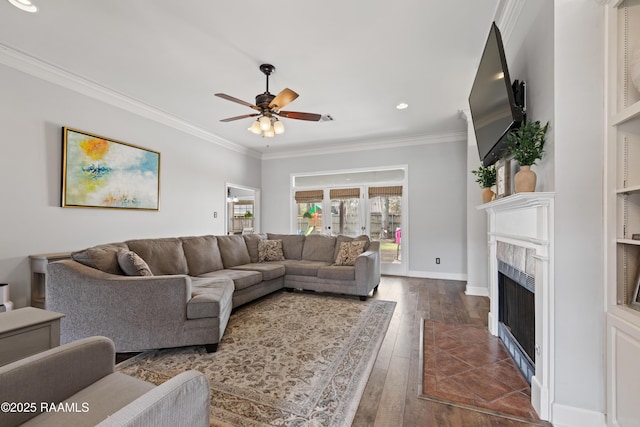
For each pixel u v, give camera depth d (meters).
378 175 5.93
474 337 2.64
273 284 4.03
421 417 1.57
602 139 1.45
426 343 2.51
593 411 1.45
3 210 2.70
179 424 0.78
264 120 2.94
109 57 2.81
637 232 1.37
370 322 3.00
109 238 3.58
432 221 5.41
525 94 1.99
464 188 5.21
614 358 1.36
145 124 4.07
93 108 3.42
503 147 2.06
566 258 1.50
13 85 2.76
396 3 2.11
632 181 1.37
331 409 1.62
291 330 2.78
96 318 2.22
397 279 5.27
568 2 1.50
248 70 3.04
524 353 2.01
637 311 1.29
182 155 4.69
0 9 2.15
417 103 3.92
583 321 1.47
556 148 1.51
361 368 2.07
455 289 4.50
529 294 1.93
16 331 1.18
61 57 2.82
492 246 2.70
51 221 3.03
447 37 2.51
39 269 2.83
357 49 2.68
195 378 0.84
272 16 2.23
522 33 2.05
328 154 6.26
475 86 2.47
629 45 1.37
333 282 3.99
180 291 2.27
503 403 1.69
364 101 3.84
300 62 2.89
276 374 1.99
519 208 1.94
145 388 1.08
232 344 2.47
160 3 2.09
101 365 1.15
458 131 5.18
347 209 6.18
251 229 8.88
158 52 2.72
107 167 3.54
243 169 6.23
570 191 1.49
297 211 6.64
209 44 2.60
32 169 2.89
